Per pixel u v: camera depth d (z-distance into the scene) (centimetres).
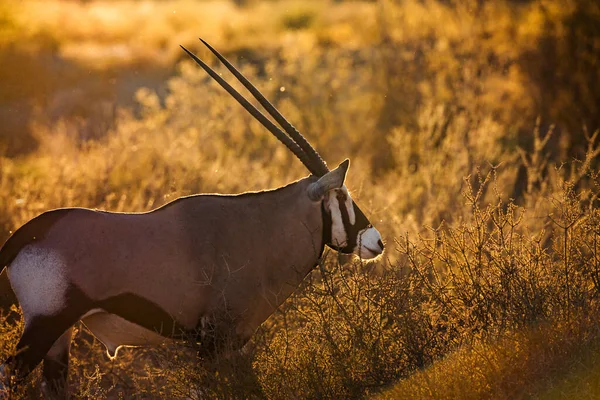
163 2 9100
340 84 4538
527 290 1596
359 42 5816
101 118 4447
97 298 1535
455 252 1775
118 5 9006
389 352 1585
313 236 1730
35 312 1524
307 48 5612
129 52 6341
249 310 1678
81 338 2088
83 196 2730
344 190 1734
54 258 1523
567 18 3816
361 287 1645
